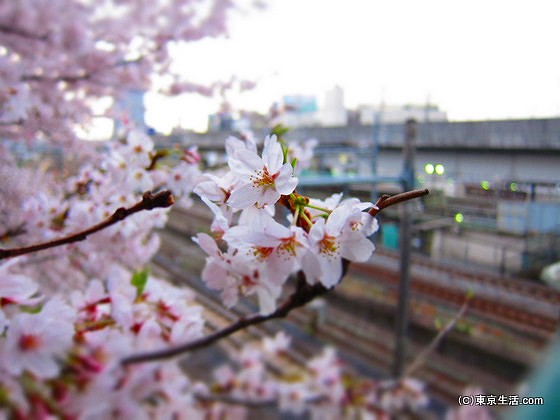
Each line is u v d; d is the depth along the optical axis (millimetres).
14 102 2545
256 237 840
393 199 819
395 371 5570
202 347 1082
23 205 1921
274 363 5848
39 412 799
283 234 837
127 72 3939
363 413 4336
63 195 2328
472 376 5809
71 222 1840
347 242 842
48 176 2725
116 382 938
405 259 5387
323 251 847
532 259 7039
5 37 3104
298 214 881
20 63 2979
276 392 4242
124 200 1800
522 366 5629
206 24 4137
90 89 3912
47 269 2889
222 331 1073
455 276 7512
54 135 3518
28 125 3184
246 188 843
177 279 6000
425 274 7848
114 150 1872
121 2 3748
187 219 11727
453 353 6559
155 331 1189
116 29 3832
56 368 825
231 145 934
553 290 6621
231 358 5383
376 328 7652
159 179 1795
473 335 6340
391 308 7695
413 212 5402
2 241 1926
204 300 2859
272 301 1027
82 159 3723
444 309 7074
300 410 4262
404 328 5504
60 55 3492
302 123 18391
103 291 1259
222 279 1029
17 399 790
